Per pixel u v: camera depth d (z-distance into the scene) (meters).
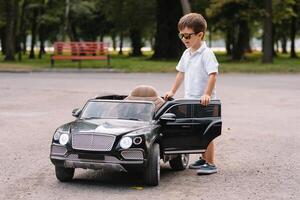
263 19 45.72
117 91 23.25
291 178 9.36
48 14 57.78
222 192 8.34
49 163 10.40
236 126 15.35
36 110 18.23
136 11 67.19
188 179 9.23
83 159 8.32
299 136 13.84
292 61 50.34
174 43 52.66
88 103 9.54
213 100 9.44
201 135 9.35
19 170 9.80
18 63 43.50
